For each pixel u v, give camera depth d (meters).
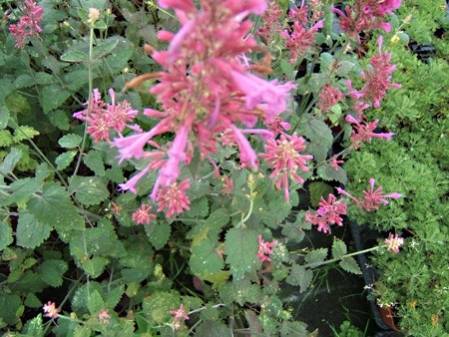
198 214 0.38
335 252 0.40
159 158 0.28
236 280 0.36
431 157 0.51
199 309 0.38
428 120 0.53
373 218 0.48
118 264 0.43
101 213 0.44
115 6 0.51
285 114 0.40
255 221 0.34
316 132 0.40
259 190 0.34
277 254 0.38
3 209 0.37
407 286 0.45
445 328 0.44
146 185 0.36
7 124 0.40
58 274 0.41
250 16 0.43
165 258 0.47
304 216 0.41
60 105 0.44
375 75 0.40
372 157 0.48
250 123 0.26
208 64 0.22
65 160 0.37
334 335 0.50
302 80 0.44
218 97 0.23
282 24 0.45
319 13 0.42
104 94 0.43
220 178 0.36
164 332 0.38
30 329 0.37
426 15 0.58
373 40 0.54
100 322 0.34
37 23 0.42
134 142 0.26
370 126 0.41
